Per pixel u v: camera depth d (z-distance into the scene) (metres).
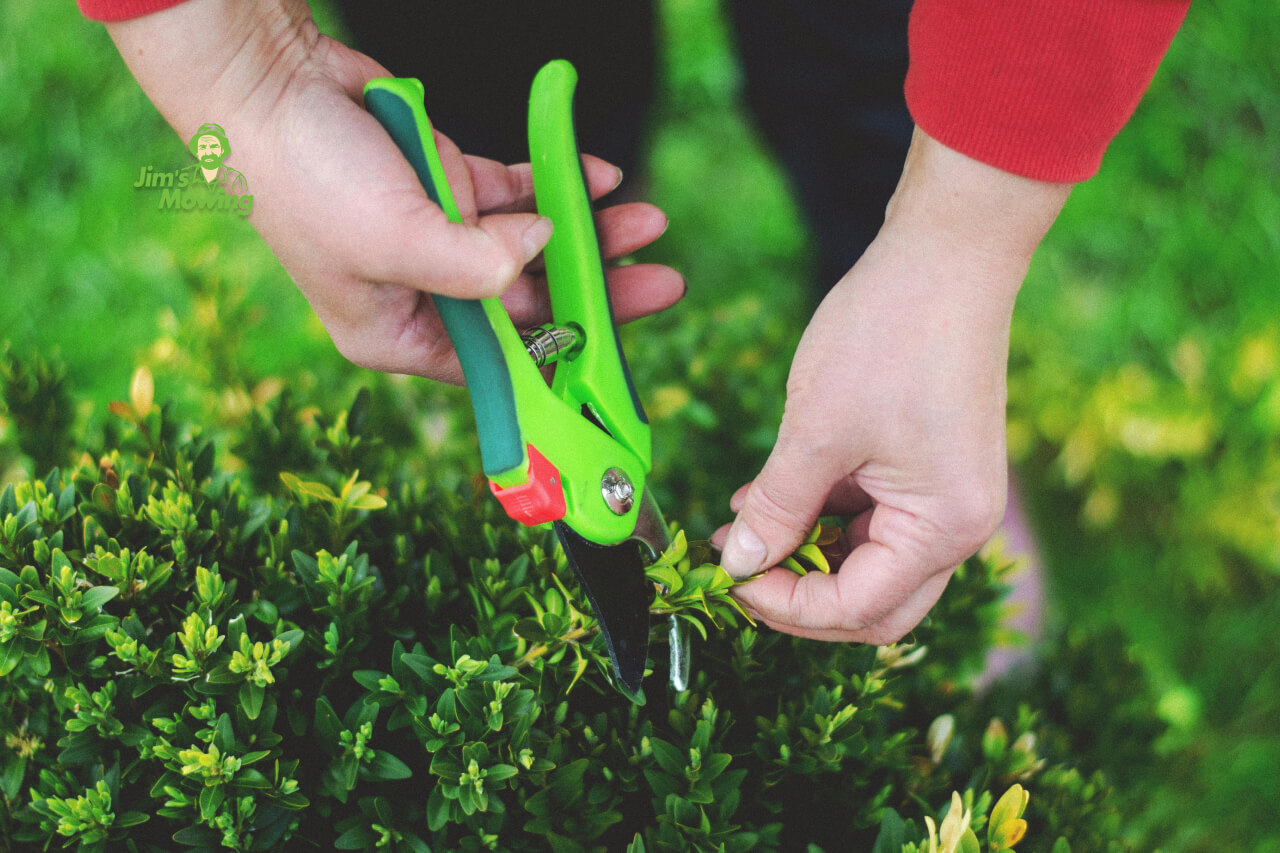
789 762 0.63
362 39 0.99
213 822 0.60
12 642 0.60
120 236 1.25
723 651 0.66
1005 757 0.67
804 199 1.10
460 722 0.60
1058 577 1.06
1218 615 1.02
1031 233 0.60
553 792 0.61
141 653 0.60
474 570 0.65
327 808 0.61
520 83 1.05
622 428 0.65
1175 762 0.78
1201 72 1.27
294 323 1.18
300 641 0.61
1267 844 0.88
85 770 0.63
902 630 0.65
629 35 1.07
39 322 1.19
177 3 0.60
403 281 0.61
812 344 0.62
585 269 0.65
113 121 1.33
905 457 0.61
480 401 0.60
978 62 0.57
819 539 0.65
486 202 0.71
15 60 1.34
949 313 0.60
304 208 0.61
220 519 0.65
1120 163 1.25
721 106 1.42
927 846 0.59
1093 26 0.56
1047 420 1.11
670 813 0.60
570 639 0.62
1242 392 1.08
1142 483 1.09
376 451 0.74
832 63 0.96
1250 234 1.19
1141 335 1.16
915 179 0.60
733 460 0.84
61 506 0.64
